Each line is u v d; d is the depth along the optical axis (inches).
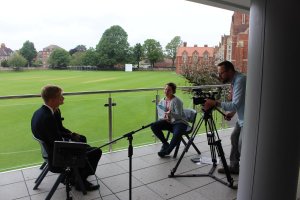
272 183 77.0
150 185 110.9
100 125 158.9
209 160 137.7
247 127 80.7
